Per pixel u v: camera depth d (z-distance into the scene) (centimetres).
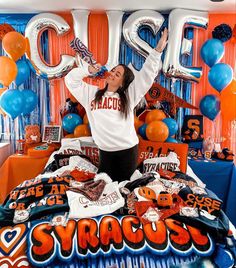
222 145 353
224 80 309
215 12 329
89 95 263
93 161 301
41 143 348
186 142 344
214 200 209
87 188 219
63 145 307
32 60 328
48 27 325
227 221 197
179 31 315
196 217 191
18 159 323
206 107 331
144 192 212
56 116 356
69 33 341
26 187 227
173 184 229
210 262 172
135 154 260
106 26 338
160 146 305
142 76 251
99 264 169
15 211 200
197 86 346
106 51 342
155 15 315
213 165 315
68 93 350
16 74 310
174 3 298
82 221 188
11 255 170
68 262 169
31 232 179
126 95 254
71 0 289
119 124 250
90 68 259
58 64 331
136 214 197
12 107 312
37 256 169
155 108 338
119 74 248
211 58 318
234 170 314
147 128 309
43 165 322
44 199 208
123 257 171
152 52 246
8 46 303
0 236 179
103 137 251
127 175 256
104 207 199
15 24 342
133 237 178
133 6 311
